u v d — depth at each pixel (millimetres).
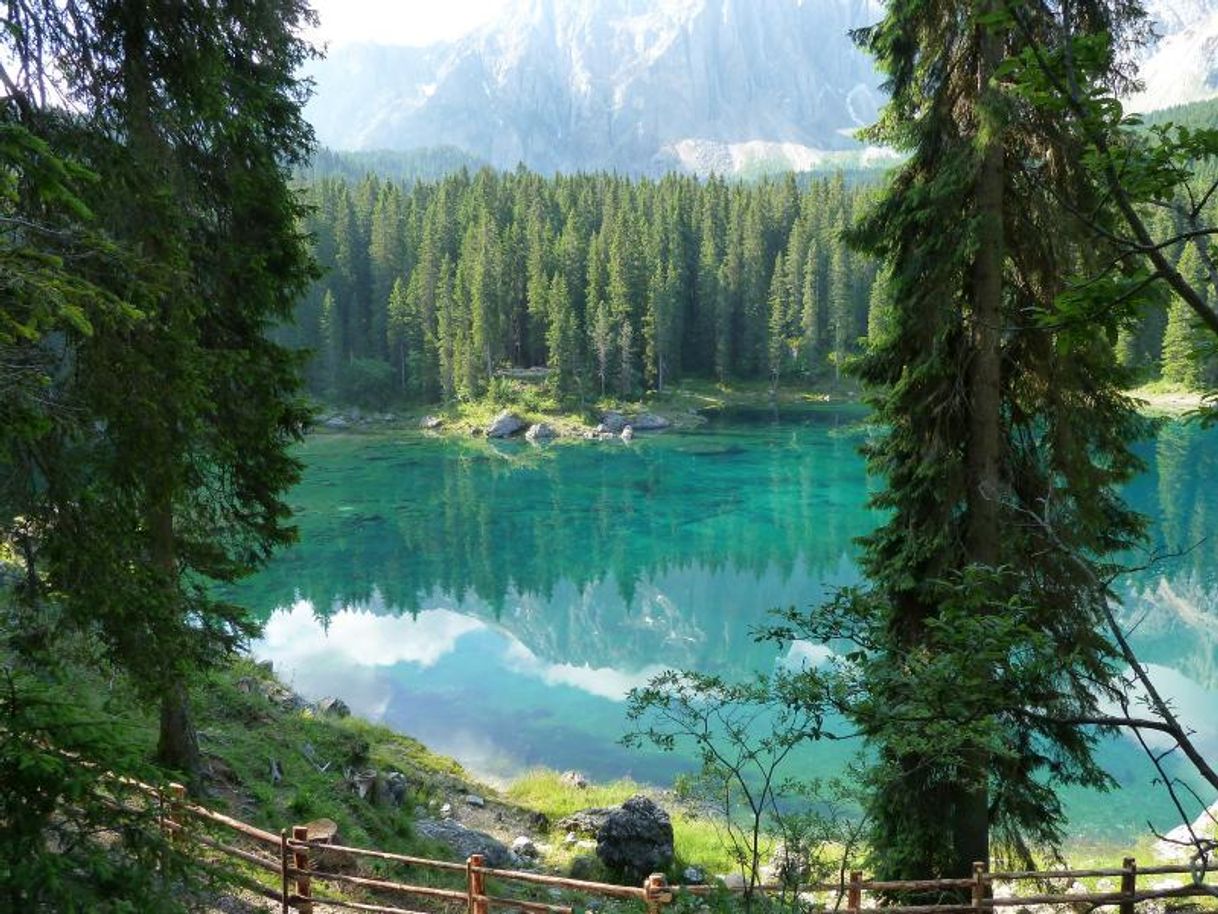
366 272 113062
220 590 39438
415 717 26172
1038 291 10281
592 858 15922
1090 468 9773
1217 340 3479
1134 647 30438
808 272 103875
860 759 9469
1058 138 9133
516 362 105938
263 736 15711
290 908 9688
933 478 10258
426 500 59406
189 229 9750
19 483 8031
